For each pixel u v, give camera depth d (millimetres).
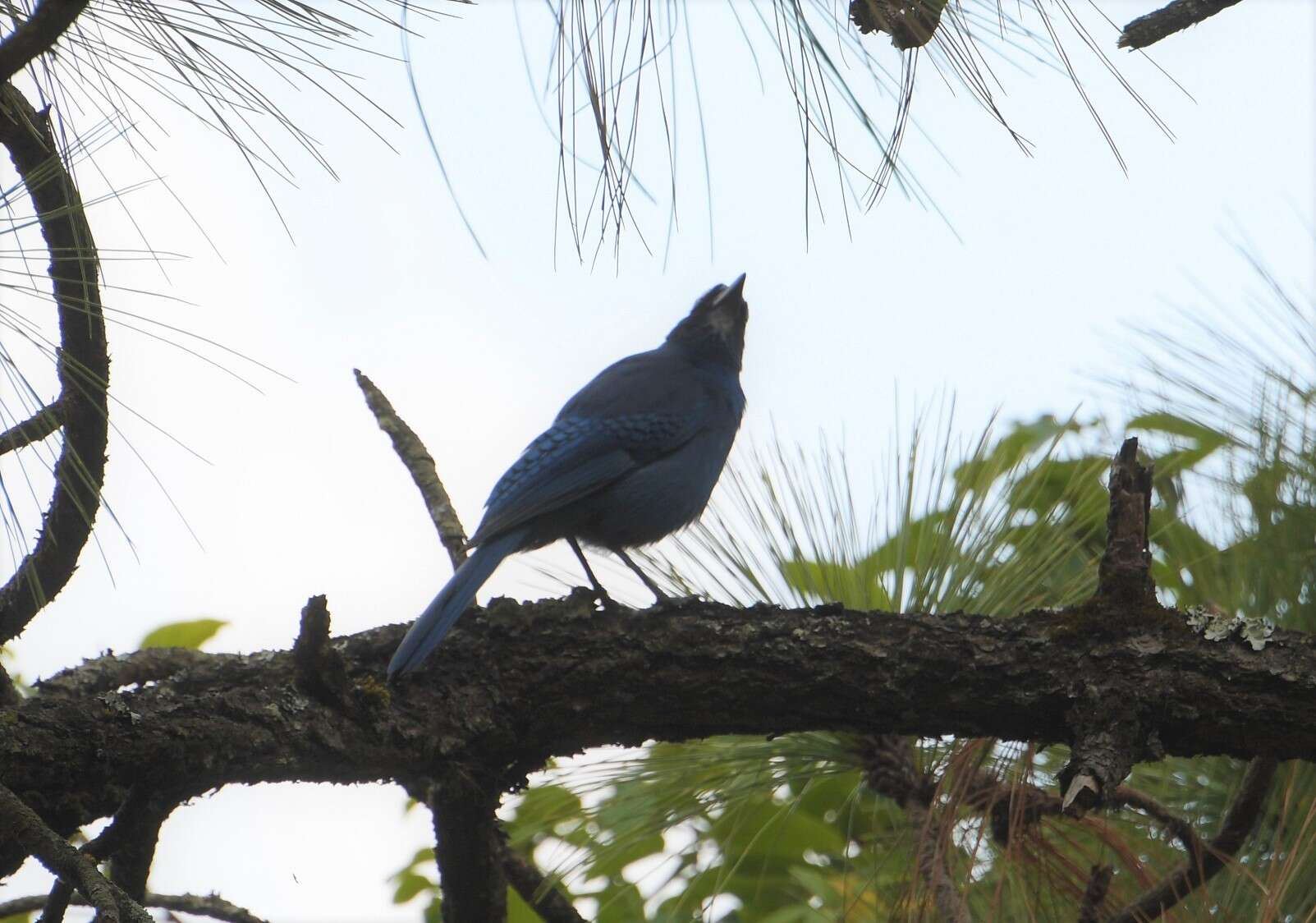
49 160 6996
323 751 7820
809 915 10344
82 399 7391
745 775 9031
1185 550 9195
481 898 9148
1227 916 7711
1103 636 7977
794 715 8406
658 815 8875
